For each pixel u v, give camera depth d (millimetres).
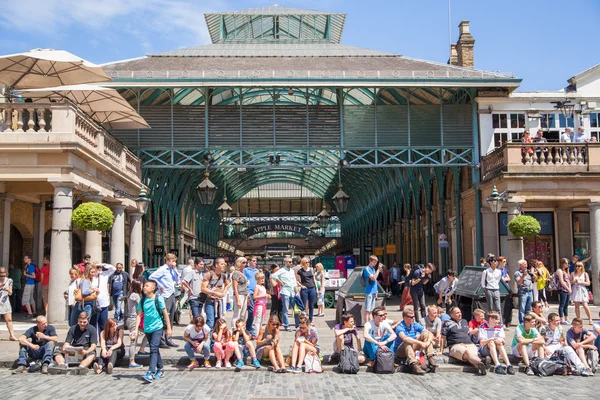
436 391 9406
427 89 24312
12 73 17797
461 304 15039
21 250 21266
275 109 23375
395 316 17812
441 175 27531
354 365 10734
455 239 26609
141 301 11141
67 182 15391
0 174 15305
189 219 41844
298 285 17859
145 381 10000
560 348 10883
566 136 22469
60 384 9820
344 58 25578
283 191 62875
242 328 11219
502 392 9352
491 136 23391
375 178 40094
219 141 23234
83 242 25000
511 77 22547
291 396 9047
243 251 64250
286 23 30453
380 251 34094
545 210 24000
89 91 17594
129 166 21469
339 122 23406
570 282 15836
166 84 21672
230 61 24766
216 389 9500
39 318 10852
